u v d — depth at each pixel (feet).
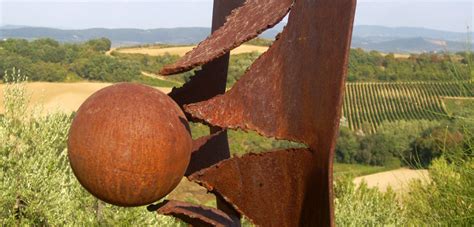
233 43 10.03
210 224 11.36
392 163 101.60
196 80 12.85
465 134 18.69
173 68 10.41
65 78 148.25
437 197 20.10
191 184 67.15
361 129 160.25
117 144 9.27
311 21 9.17
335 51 8.54
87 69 152.87
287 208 9.75
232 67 92.73
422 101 169.58
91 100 9.69
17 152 32.53
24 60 143.33
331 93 8.56
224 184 10.26
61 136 34.09
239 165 10.04
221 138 13.84
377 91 185.78
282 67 9.73
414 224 22.22
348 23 8.33
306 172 9.36
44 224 32.73
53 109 35.17
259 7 10.45
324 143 8.73
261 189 9.93
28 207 31.14
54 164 32.14
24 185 31.37
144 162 9.36
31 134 32.48
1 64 135.33
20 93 33.71
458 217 18.17
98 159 9.34
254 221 10.12
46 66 145.38
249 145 86.12
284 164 9.62
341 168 98.32
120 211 31.40
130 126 9.32
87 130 9.43
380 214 33.94
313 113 9.04
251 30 10.01
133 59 180.96
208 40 10.89
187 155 10.03
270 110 9.83
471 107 18.67
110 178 9.41
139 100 9.56
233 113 10.21
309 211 9.41
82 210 33.22
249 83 10.11
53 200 31.65
